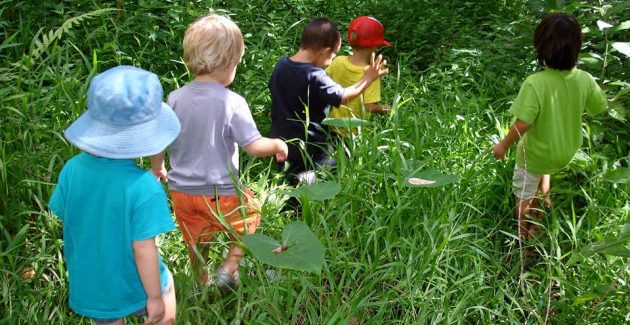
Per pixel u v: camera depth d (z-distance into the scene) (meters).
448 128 4.17
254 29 5.31
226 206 2.95
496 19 6.14
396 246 3.15
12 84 3.97
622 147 4.14
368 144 3.69
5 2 4.72
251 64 4.81
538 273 3.27
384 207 3.32
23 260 2.97
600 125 4.01
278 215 3.44
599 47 4.35
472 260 3.21
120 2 5.07
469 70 5.21
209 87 2.86
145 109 2.13
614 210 3.47
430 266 2.99
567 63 3.21
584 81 3.34
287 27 5.71
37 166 3.28
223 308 2.78
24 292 2.74
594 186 3.67
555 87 3.25
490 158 3.88
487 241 3.43
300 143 3.72
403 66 5.41
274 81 3.78
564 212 3.72
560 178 3.83
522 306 3.05
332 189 2.89
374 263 2.92
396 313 2.94
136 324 2.62
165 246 3.22
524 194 3.54
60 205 2.24
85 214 2.18
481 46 5.58
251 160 3.67
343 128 3.96
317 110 3.74
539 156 3.38
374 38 4.09
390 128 4.08
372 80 3.68
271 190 3.59
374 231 3.01
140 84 2.14
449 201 3.47
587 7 4.40
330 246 2.95
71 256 2.27
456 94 4.71
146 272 2.18
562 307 3.00
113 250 2.18
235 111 2.86
